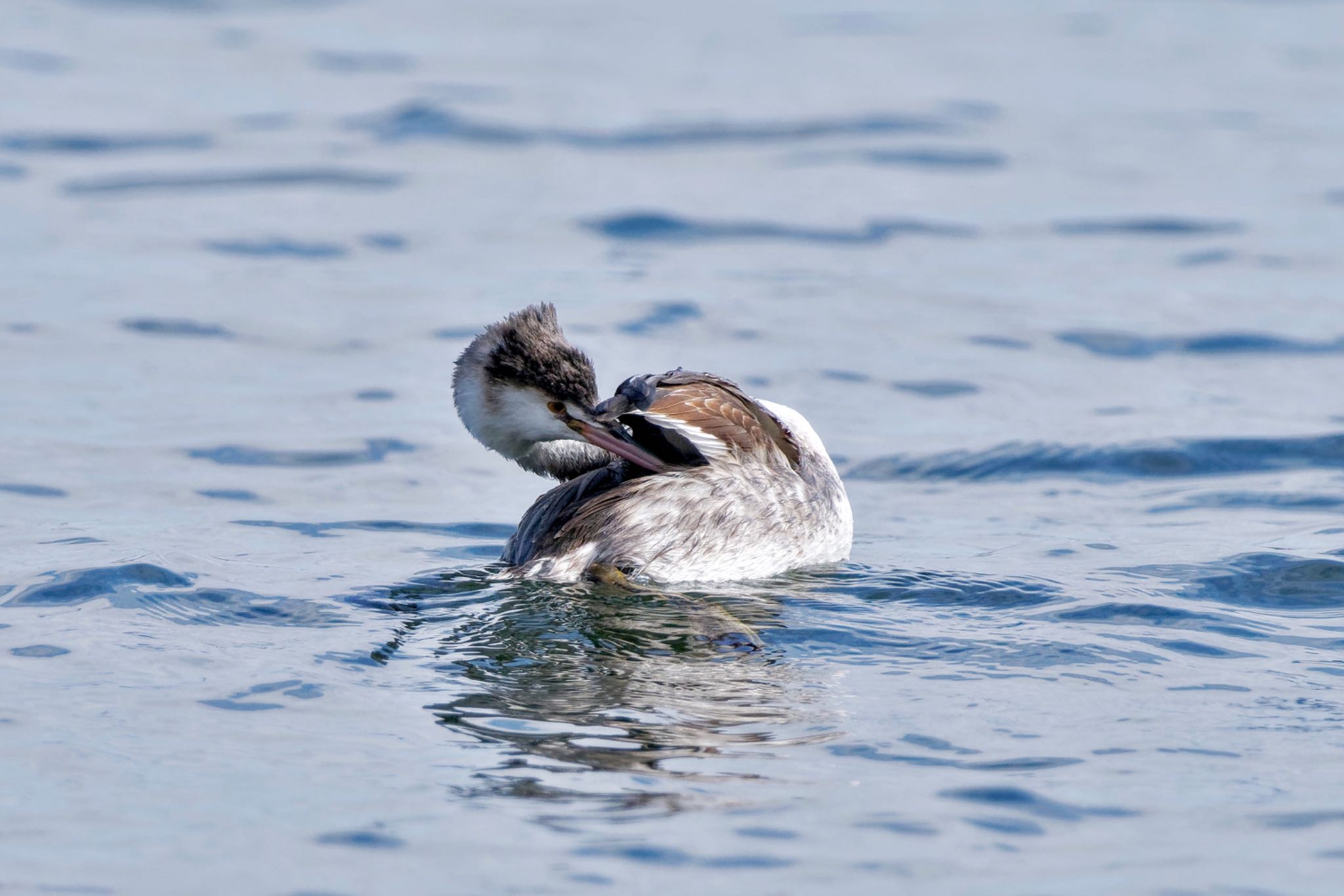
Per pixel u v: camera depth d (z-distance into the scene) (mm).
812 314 19312
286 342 18172
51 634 9148
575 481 11023
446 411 16156
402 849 6469
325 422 15625
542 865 6336
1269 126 29797
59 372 16922
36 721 7785
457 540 12102
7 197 24094
